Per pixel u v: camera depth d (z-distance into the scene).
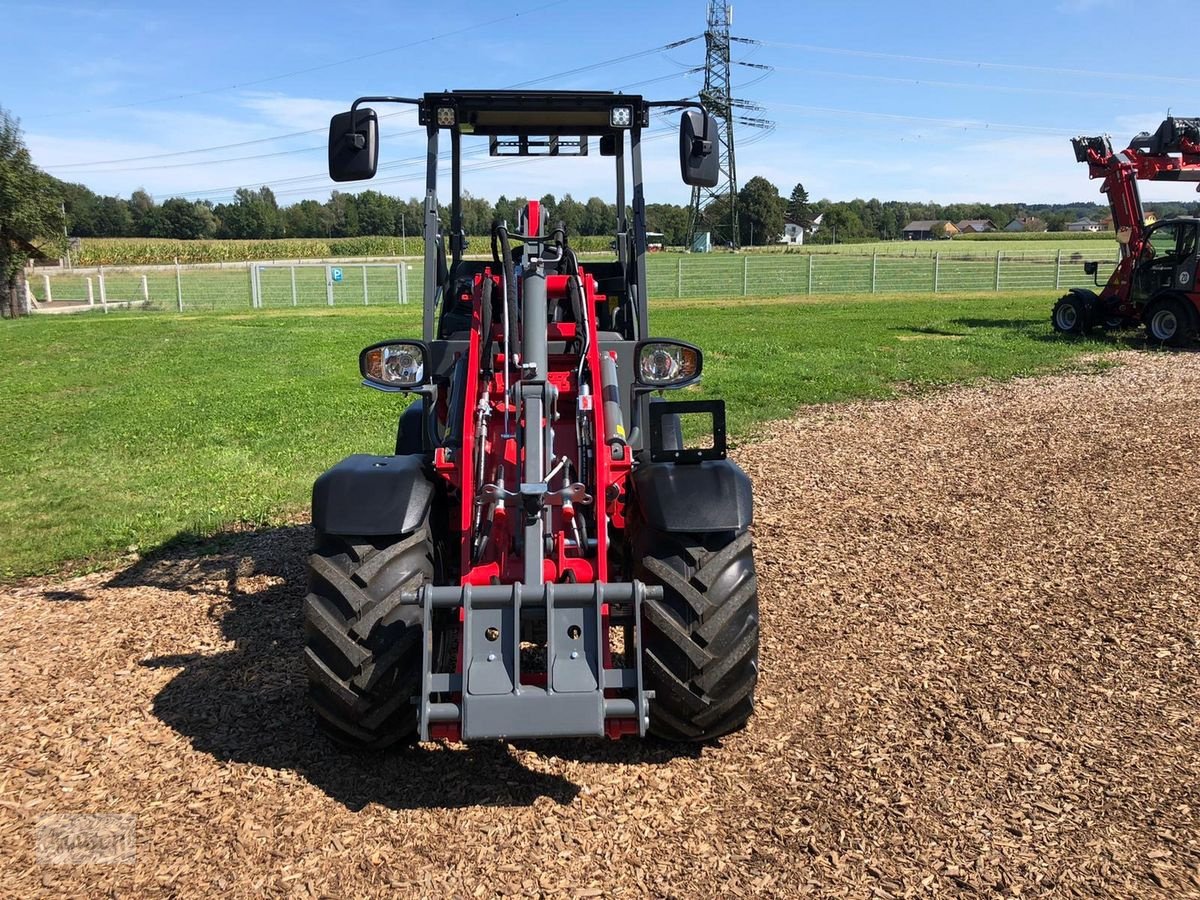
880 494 7.42
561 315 4.14
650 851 3.10
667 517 3.44
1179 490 7.36
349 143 3.97
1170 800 3.31
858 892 2.89
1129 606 5.05
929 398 11.98
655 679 3.43
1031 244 82.19
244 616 5.21
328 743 3.80
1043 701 4.04
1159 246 17.72
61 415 11.90
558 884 2.94
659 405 3.73
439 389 4.25
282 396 13.18
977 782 3.44
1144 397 11.79
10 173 31.91
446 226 5.30
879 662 4.45
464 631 3.11
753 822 3.24
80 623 5.16
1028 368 14.41
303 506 7.52
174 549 6.52
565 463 3.47
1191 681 4.18
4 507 7.67
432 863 3.04
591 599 3.14
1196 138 17.30
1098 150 18.17
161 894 2.90
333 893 2.90
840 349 17.08
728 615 3.43
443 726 3.16
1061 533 6.34
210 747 3.78
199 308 36.84
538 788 3.46
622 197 5.36
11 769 3.62
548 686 3.05
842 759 3.62
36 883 2.95
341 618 3.44
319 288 42.62
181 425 11.02
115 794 3.45
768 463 8.55
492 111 4.67
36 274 47.25
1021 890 2.88
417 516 3.52
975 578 5.53
